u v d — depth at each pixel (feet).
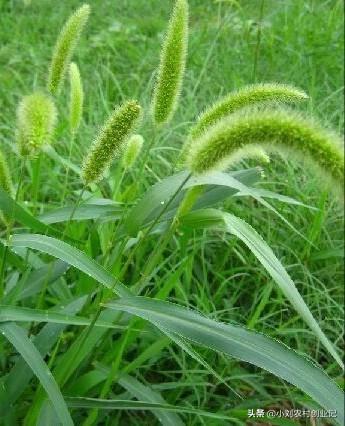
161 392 1.47
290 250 1.81
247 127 0.82
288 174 2.10
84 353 1.15
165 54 1.11
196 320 0.97
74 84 1.31
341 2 3.43
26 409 1.20
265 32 3.10
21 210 1.14
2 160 1.14
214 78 2.79
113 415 1.36
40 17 3.48
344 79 2.79
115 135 1.04
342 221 2.03
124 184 2.02
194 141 0.96
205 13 3.69
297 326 1.69
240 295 1.78
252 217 1.96
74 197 1.94
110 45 3.02
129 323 1.28
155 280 1.63
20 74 2.89
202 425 1.36
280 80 2.78
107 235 1.50
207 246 1.86
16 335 1.00
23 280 1.18
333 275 1.89
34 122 0.94
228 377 1.45
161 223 1.46
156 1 3.78
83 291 1.42
